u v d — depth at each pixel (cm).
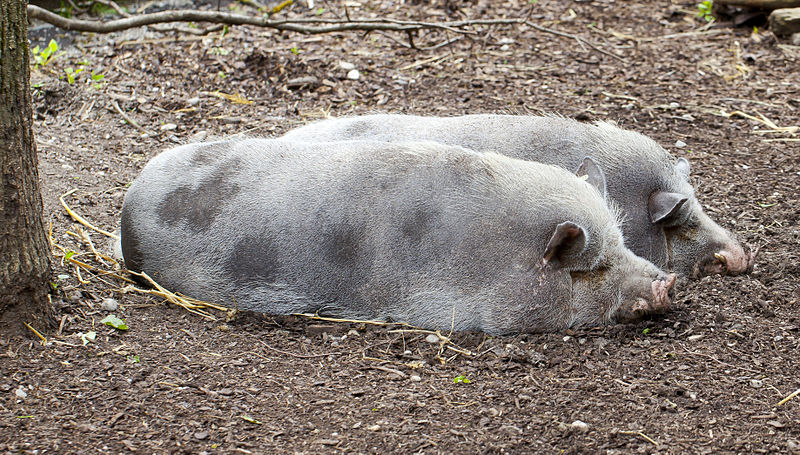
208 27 1539
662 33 1591
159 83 1338
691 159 1158
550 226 748
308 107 1303
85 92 1280
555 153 902
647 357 733
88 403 643
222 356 720
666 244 905
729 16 1627
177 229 807
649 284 776
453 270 751
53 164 1088
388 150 798
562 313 765
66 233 930
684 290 873
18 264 693
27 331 710
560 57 1490
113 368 688
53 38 1462
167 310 794
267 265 784
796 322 793
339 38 1534
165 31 1510
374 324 779
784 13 1528
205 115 1262
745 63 1466
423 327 771
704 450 613
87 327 741
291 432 622
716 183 1096
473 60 1471
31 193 695
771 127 1254
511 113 1281
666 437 627
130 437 609
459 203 755
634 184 881
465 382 695
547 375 705
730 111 1307
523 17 1641
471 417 646
